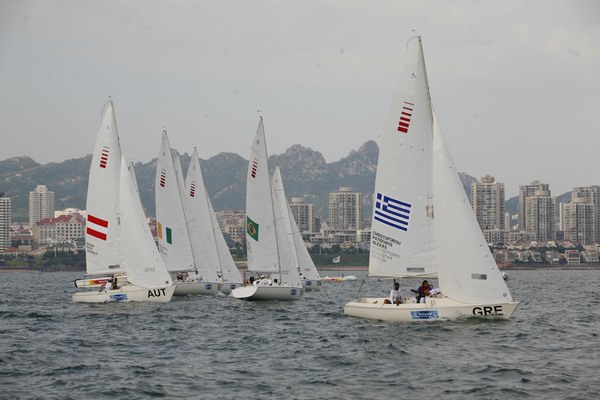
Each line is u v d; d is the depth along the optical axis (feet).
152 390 123.65
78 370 140.26
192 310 253.03
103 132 276.62
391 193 200.75
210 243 355.36
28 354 158.71
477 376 133.18
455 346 162.50
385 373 136.46
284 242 289.74
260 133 285.84
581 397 117.91
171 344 173.88
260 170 286.66
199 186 355.36
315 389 124.47
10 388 125.08
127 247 268.62
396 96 199.11
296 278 290.35
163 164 333.01
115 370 140.36
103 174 276.62
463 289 190.19
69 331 197.57
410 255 199.31
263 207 285.84
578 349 162.71
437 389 123.75
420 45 197.06
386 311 197.06
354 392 122.31
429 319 192.24
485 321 190.49
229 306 269.44
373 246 203.62
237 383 129.29
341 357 152.76
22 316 238.07
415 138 197.88
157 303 269.23
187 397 119.44
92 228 277.85
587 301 339.16
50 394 120.88
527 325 203.62
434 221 195.52
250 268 288.10
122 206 269.44
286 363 147.84
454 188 189.67
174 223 332.80
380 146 201.87
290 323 216.13
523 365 143.33
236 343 175.52
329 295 388.98
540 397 118.21
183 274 335.67
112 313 241.96
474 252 189.06
